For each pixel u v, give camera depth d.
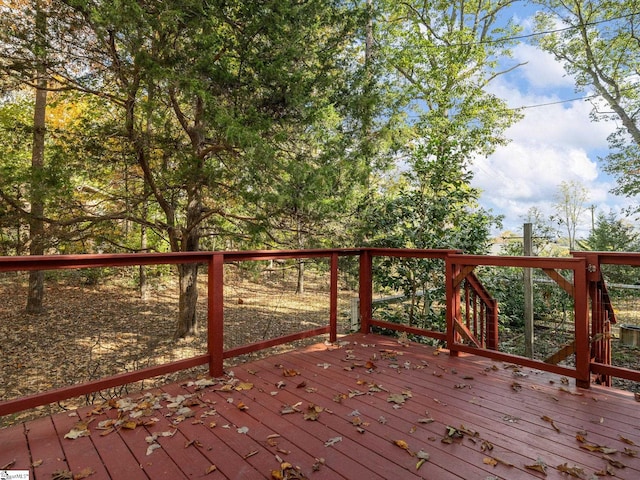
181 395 2.69
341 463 1.85
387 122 7.78
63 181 5.77
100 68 5.39
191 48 5.12
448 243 5.06
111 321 8.98
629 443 2.03
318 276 12.48
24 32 4.82
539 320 6.87
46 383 5.62
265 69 5.25
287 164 5.30
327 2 6.06
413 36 12.70
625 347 5.47
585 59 14.95
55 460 1.89
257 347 3.42
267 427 2.22
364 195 6.46
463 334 3.64
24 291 9.85
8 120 6.57
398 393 2.72
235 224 7.32
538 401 2.59
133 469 1.81
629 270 6.57
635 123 14.23
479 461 1.87
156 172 6.75
